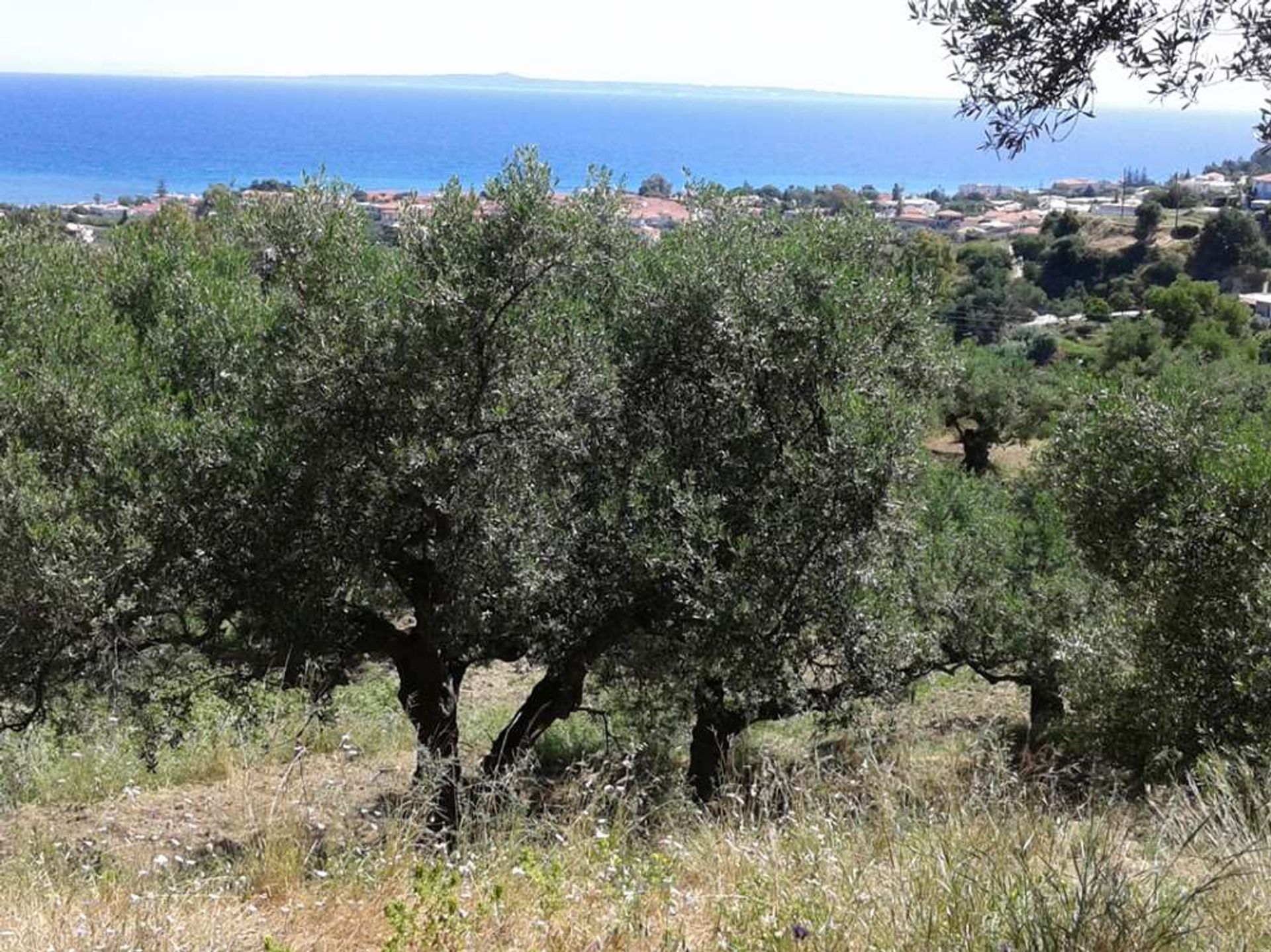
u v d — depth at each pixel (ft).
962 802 14.53
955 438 107.45
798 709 30.60
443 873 13.17
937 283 33.42
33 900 13.57
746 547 28.58
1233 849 12.76
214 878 14.55
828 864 13.08
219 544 26.35
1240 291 220.02
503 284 27.14
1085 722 27.02
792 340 30.40
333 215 28.19
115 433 25.82
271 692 29.68
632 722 35.32
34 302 29.55
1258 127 13.20
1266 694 24.17
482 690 54.95
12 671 25.54
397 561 29.01
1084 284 244.83
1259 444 26.86
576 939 12.01
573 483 29.86
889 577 32.42
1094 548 28.07
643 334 30.32
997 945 10.50
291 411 26.45
